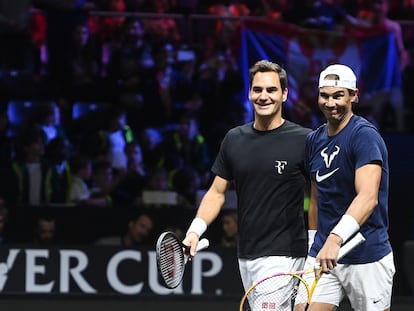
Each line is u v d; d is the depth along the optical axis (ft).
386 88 63.77
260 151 32.01
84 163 54.13
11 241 47.55
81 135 59.67
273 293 31.99
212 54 64.80
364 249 30.40
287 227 32.04
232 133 32.71
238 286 46.88
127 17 65.82
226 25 66.44
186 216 48.29
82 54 64.23
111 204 53.78
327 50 63.16
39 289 46.75
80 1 66.69
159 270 29.68
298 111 61.67
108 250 47.06
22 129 55.83
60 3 63.93
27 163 53.88
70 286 46.88
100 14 65.62
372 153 29.35
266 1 68.64
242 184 32.35
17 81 63.00
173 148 58.39
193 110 62.39
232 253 46.96
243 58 63.52
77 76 63.77
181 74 63.62
